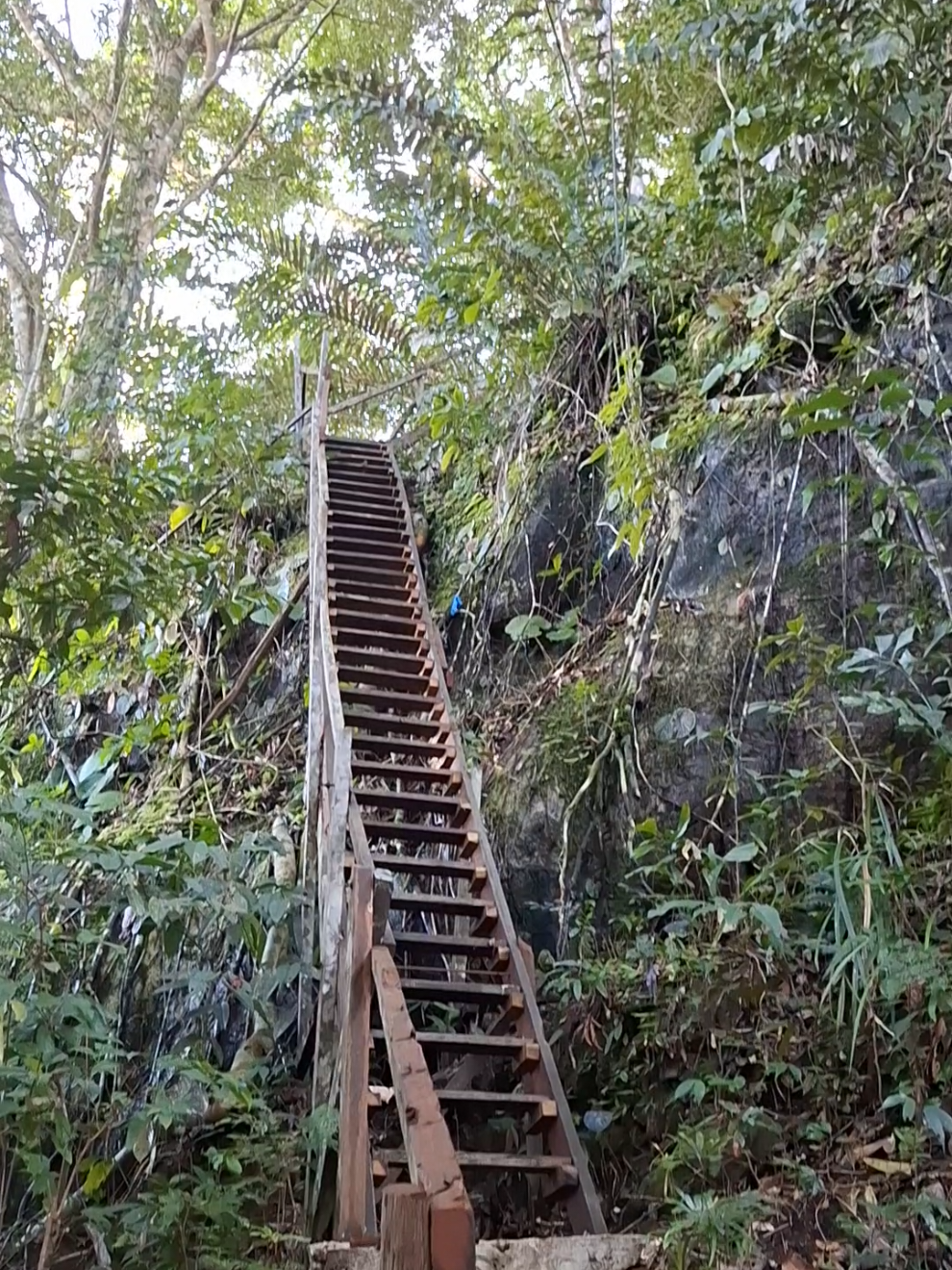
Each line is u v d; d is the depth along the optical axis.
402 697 4.47
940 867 2.93
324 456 6.33
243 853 3.41
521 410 5.74
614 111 4.91
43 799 3.35
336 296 6.87
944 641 3.40
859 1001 2.68
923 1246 2.23
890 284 4.03
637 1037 3.17
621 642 4.38
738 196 4.64
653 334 5.14
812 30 3.67
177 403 6.33
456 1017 3.62
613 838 3.85
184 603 5.67
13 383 7.00
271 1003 3.83
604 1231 2.56
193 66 8.12
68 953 3.43
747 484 4.15
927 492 3.59
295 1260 2.71
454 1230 1.46
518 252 5.11
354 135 5.82
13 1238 3.17
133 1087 3.99
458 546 5.94
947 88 3.63
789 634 3.41
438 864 3.56
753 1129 2.71
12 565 2.95
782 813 3.48
